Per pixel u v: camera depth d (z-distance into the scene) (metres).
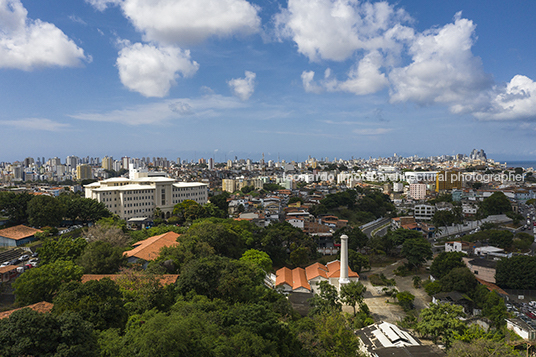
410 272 129.75
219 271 68.50
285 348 50.28
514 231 167.25
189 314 49.06
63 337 36.44
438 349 62.06
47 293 61.09
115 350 39.28
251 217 179.00
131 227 162.38
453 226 189.25
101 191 165.50
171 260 80.31
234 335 45.72
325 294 85.00
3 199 135.62
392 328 68.50
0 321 36.69
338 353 58.69
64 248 87.81
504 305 83.88
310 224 177.62
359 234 158.62
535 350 64.31
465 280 95.94
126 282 60.97
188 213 170.75
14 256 106.06
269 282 101.31
